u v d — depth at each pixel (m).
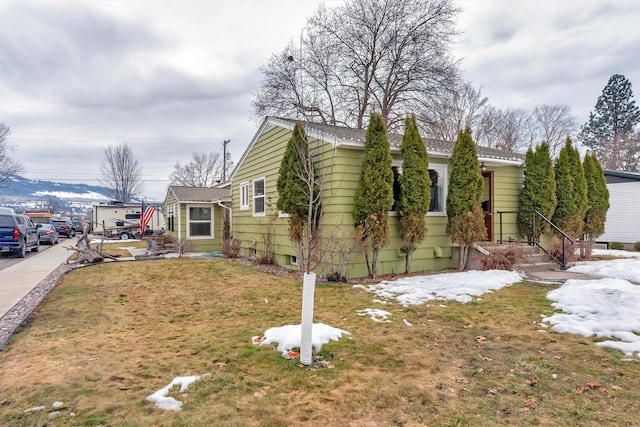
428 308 5.79
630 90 34.66
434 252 9.43
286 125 10.43
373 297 6.60
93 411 2.75
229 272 9.80
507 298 6.27
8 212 14.54
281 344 4.12
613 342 4.12
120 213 31.45
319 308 5.92
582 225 11.40
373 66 22.61
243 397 3.00
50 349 4.11
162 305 6.31
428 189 8.68
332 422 2.66
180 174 49.72
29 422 2.61
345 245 8.11
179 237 16.34
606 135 35.22
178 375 3.41
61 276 9.37
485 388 3.18
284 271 9.84
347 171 8.45
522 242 10.52
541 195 10.53
